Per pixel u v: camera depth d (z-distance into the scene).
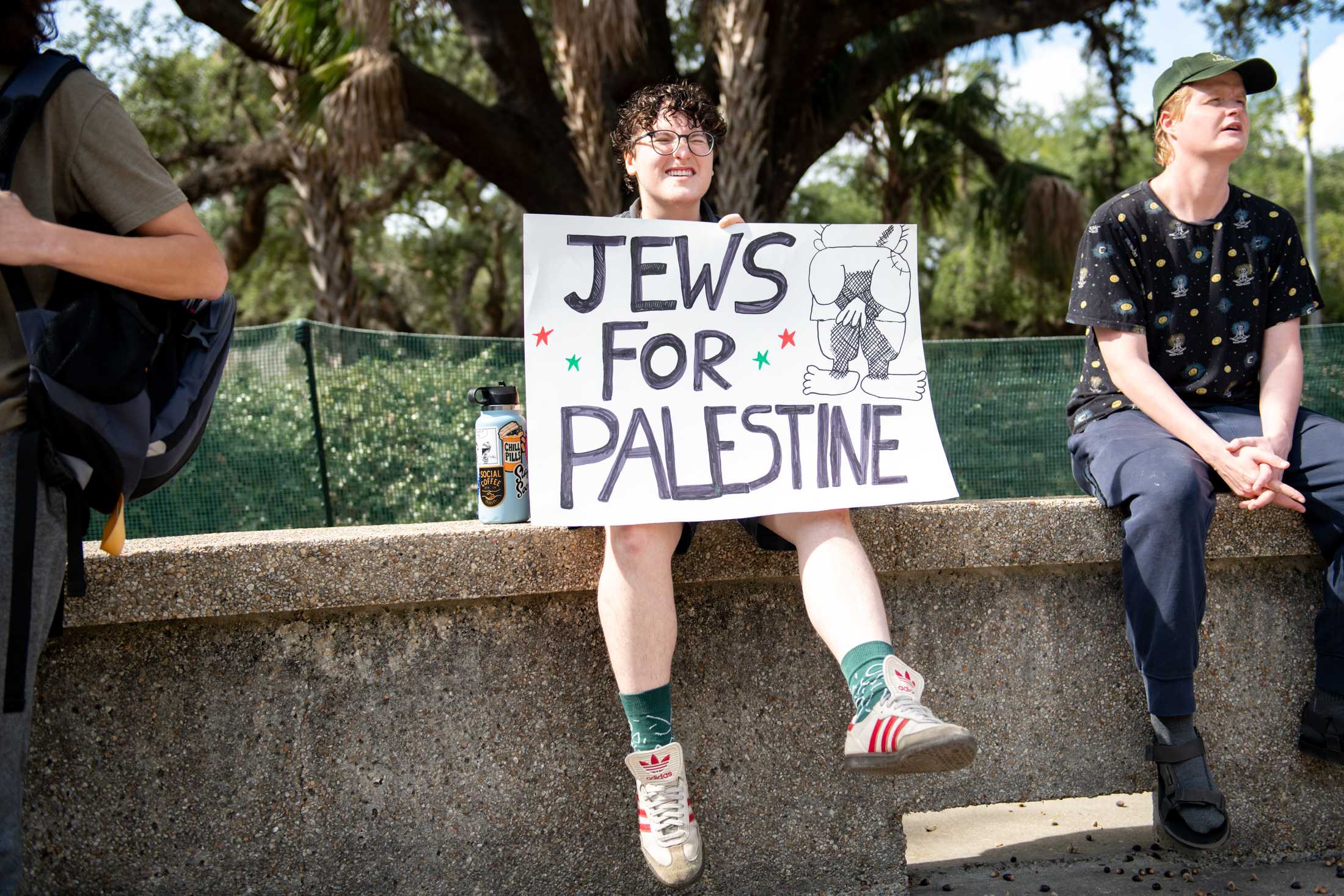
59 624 1.77
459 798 2.13
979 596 2.35
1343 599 2.28
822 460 2.15
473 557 2.06
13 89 1.51
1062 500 2.40
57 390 1.50
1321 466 2.31
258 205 16.98
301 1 9.23
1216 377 2.50
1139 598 2.21
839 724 2.29
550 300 2.13
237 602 1.97
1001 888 2.30
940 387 5.02
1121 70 14.73
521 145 11.20
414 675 2.11
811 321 2.22
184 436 1.73
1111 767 2.40
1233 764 2.43
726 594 2.25
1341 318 24.50
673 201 2.24
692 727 2.23
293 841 2.07
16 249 1.44
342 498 4.56
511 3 10.84
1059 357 5.05
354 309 11.09
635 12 8.45
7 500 1.50
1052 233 12.77
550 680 2.17
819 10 10.75
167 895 2.03
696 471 2.10
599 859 2.20
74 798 2.00
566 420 2.09
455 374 4.79
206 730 2.04
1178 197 2.45
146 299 1.67
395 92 8.88
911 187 14.85
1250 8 14.49
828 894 2.27
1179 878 2.34
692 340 2.17
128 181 1.56
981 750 2.34
